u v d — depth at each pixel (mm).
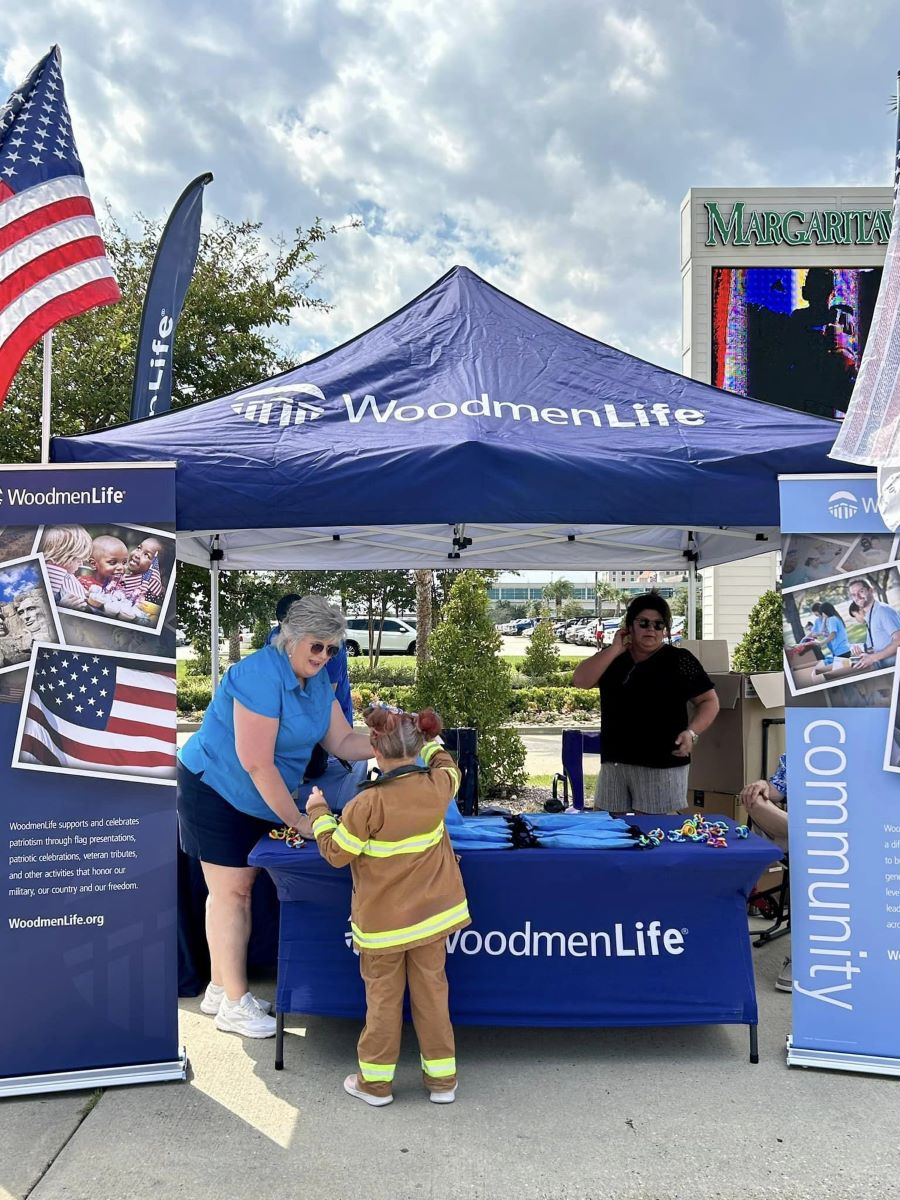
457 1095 3391
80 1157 2977
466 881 3617
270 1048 3816
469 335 4949
